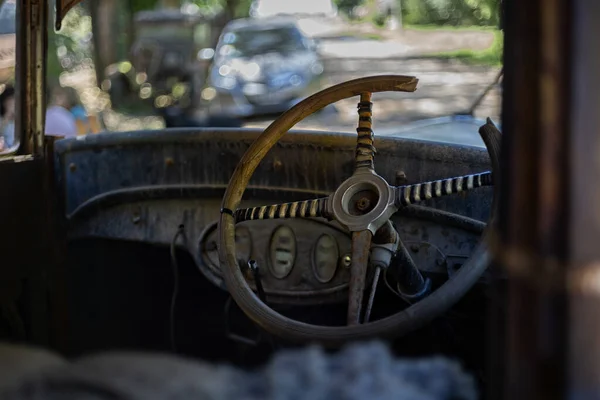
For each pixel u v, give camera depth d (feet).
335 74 53.26
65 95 22.15
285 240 7.64
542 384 3.28
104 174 8.74
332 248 7.45
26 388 3.58
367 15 109.09
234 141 8.12
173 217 8.52
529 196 3.26
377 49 67.92
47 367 3.77
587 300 3.20
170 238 8.54
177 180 8.43
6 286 8.30
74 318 9.30
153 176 8.53
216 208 8.35
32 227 8.54
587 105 3.13
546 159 3.18
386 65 57.11
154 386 3.61
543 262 3.22
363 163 6.35
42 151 8.61
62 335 8.81
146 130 8.52
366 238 6.06
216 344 9.15
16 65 8.41
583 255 3.18
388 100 34.94
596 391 3.23
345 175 7.57
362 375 3.67
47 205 8.69
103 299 9.44
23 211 8.46
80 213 8.84
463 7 75.10
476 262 5.56
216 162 8.25
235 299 6.13
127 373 3.70
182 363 3.87
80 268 9.34
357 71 54.60
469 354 6.88
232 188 6.61
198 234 8.42
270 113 38.34
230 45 41.32
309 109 6.59
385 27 94.94
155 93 45.27
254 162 6.65
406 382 3.77
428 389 3.75
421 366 3.88
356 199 6.25
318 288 7.49
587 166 3.14
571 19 3.10
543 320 3.26
